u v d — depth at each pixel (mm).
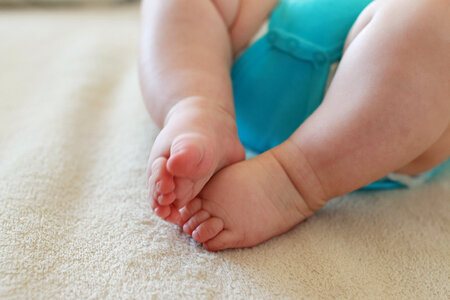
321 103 425
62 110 547
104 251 399
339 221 447
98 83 617
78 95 579
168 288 379
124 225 420
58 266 387
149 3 470
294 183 418
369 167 407
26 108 562
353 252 419
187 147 371
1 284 370
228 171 411
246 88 479
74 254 396
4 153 492
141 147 504
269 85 468
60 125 522
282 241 421
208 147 383
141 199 445
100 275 383
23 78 622
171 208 385
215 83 437
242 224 405
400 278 403
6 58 667
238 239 407
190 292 377
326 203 461
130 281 381
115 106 584
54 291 372
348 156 405
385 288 395
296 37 459
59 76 624
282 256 408
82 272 384
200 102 421
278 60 466
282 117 465
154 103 442
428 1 390
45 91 592
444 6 387
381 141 398
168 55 440
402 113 392
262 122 475
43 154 479
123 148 505
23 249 392
